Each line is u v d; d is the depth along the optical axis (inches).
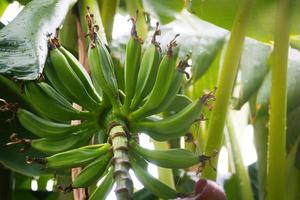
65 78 63.6
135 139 65.9
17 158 87.7
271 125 81.0
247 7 81.7
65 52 65.2
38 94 63.4
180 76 64.6
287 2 84.4
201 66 91.4
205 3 91.6
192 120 63.7
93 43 64.6
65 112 64.2
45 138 64.5
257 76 92.0
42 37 64.2
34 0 70.7
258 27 92.1
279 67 82.3
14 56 60.9
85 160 61.8
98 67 63.8
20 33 64.2
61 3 71.6
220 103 77.5
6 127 87.7
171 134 64.2
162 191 62.4
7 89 87.5
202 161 62.6
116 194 55.0
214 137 76.3
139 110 63.6
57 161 61.6
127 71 64.2
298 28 87.2
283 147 80.4
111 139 60.8
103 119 64.6
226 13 92.0
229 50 80.0
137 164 63.4
